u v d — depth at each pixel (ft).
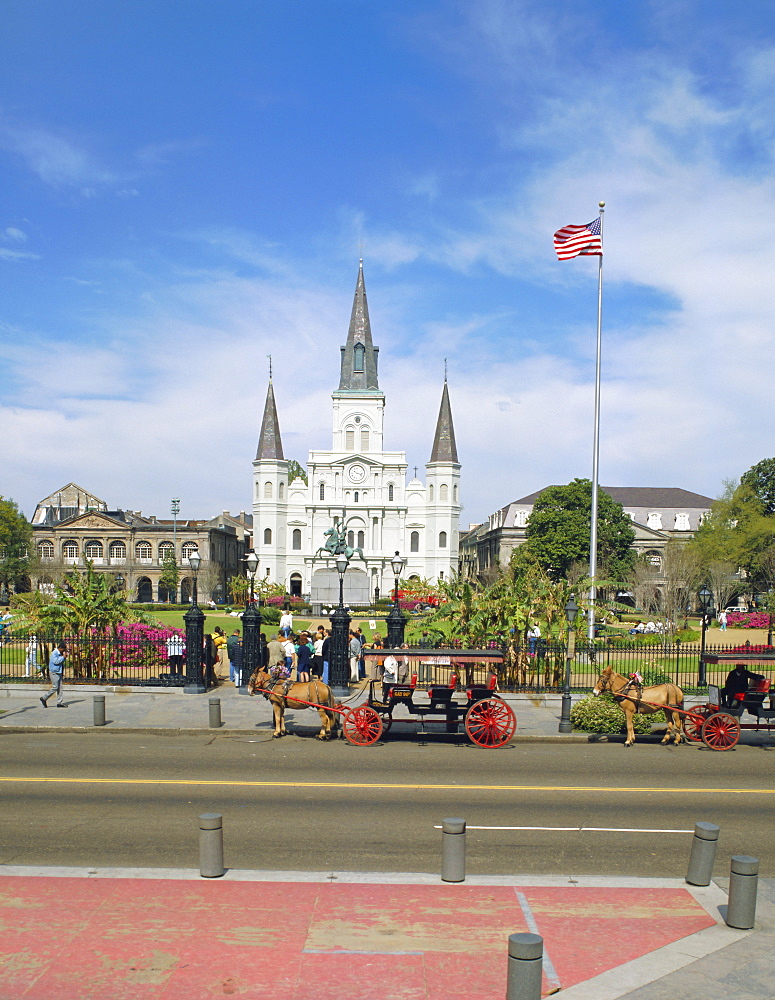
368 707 63.41
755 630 188.34
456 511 366.22
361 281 388.57
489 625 88.43
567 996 23.56
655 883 32.19
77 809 42.39
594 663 90.38
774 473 264.52
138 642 92.38
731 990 24.00
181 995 23.31
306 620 203.10
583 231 110.93
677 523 394.52
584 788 48.83
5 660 100.58
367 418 375.04
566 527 285.43
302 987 23.84
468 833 39.14
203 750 59.31
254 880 31.73
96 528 380.78
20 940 26.43
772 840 39.01
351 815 41.96
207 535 378.73
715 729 63.36
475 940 26.96
